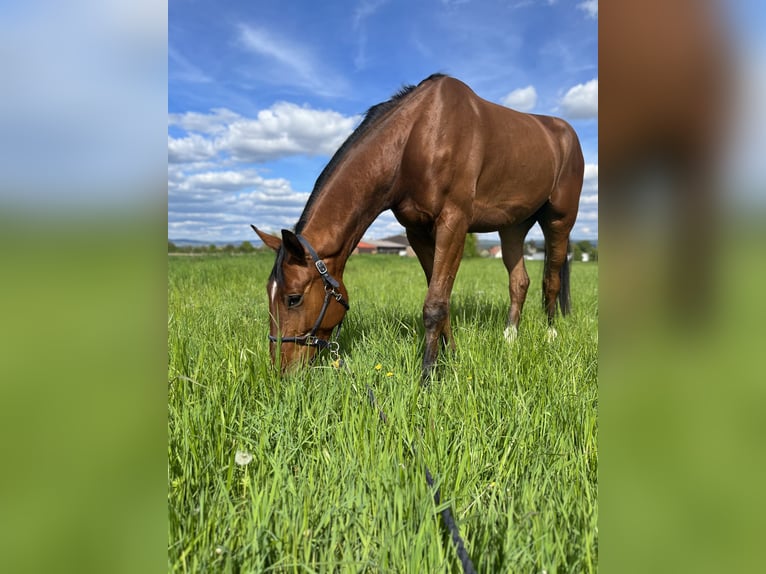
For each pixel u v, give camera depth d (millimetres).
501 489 1546
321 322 2887
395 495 1394
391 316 4547
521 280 4363
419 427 1938
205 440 1834
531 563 1198
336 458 1747
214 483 1626
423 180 3064
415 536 1248
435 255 3170
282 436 1905
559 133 4293
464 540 1287
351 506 1446
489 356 2926
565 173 4316
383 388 2490
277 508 1438
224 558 1229
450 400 2277
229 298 6227
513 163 3604
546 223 4559
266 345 3037
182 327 3422
